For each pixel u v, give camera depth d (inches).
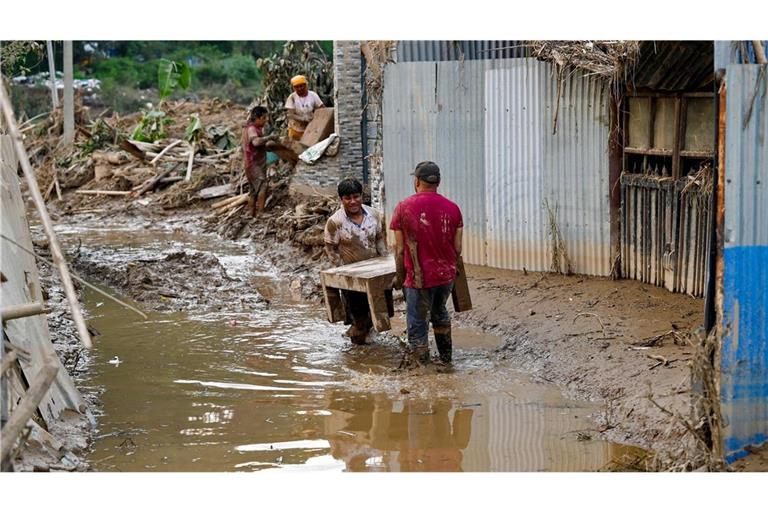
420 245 319.9
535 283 408.2
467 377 322.3
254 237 597.6
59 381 277.7
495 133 433.1
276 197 636.7
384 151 473.1
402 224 319.3
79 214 740.7
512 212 432.5
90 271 518.3
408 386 315.3
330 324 403.5
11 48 544.4
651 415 265.9
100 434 275.4
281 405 300.7
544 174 416.5
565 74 399.5
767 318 225.0
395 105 465.4
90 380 331.9
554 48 393.4
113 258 546.3
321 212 561.3
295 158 618.8
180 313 429.1
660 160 380.2
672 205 366.3
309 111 636.1
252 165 617.9
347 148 583.5
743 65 215.3
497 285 414.9
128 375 336.8
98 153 839.1
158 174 772.6
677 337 319.0
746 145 218.1
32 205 786.2
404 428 277.0
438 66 447.2
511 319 373.7
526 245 429.7
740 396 226.4
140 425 283.7
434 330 334.3
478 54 438.0
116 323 412.2
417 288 323.3
